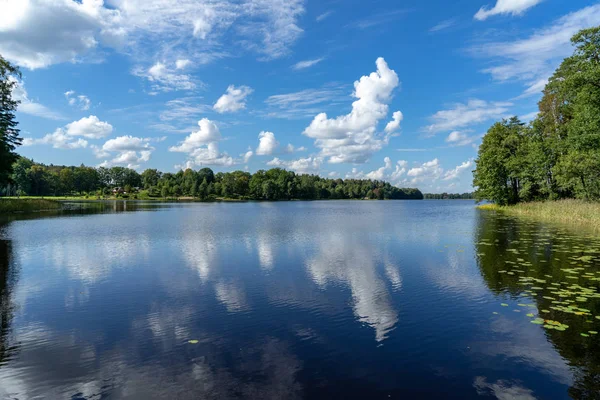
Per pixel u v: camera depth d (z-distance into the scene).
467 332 7.23
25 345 6.85
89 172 166.00
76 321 8.09
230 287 10.82
